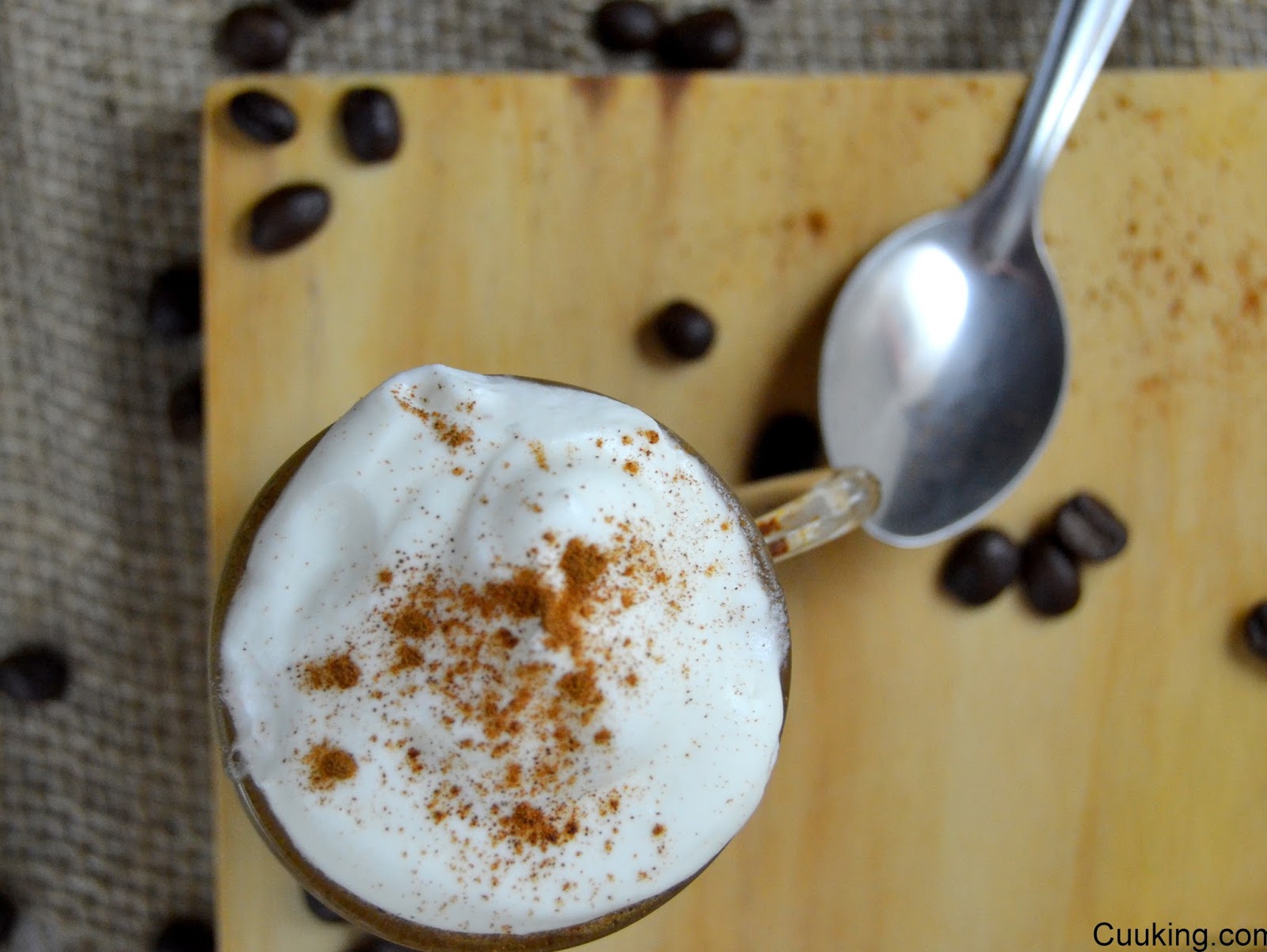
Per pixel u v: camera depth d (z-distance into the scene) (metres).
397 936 0.14
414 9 0.21
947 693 0.19
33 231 0.21
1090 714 0.19
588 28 0.21
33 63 0.21
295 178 0.19
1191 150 0.20
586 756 0.13
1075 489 0.20
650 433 0.14
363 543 0.14
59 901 0.21
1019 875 0.19
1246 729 0.20
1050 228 0.20
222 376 0.19
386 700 0.13
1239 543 0.20
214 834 0.20
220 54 0.21
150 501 0.21
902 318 0.19
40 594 0.21
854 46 0.21
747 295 0.19
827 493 0.17
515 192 0.19
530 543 0.13
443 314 0.19
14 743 0.21
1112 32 0.18
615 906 0.14
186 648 0.21
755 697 0.14
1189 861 0.20
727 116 0.19
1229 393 0.20
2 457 0.21
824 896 0.19
